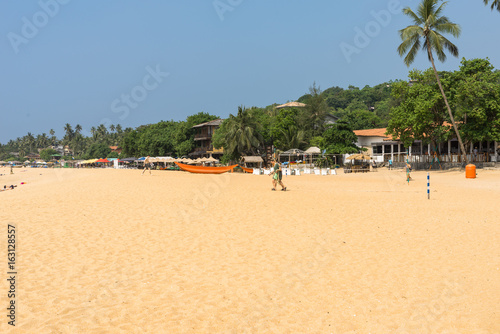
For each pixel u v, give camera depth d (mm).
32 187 27219
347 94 147500
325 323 5262
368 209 14820
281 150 67688
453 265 7754
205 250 8984
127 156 116062
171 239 10047
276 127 68188
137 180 31000
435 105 42281
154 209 14883
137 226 11688
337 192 21234
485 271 7352
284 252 8789
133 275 7184
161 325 5129
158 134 95375
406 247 9172
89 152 171625
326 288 6547
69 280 6871
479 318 5410
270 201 17094
